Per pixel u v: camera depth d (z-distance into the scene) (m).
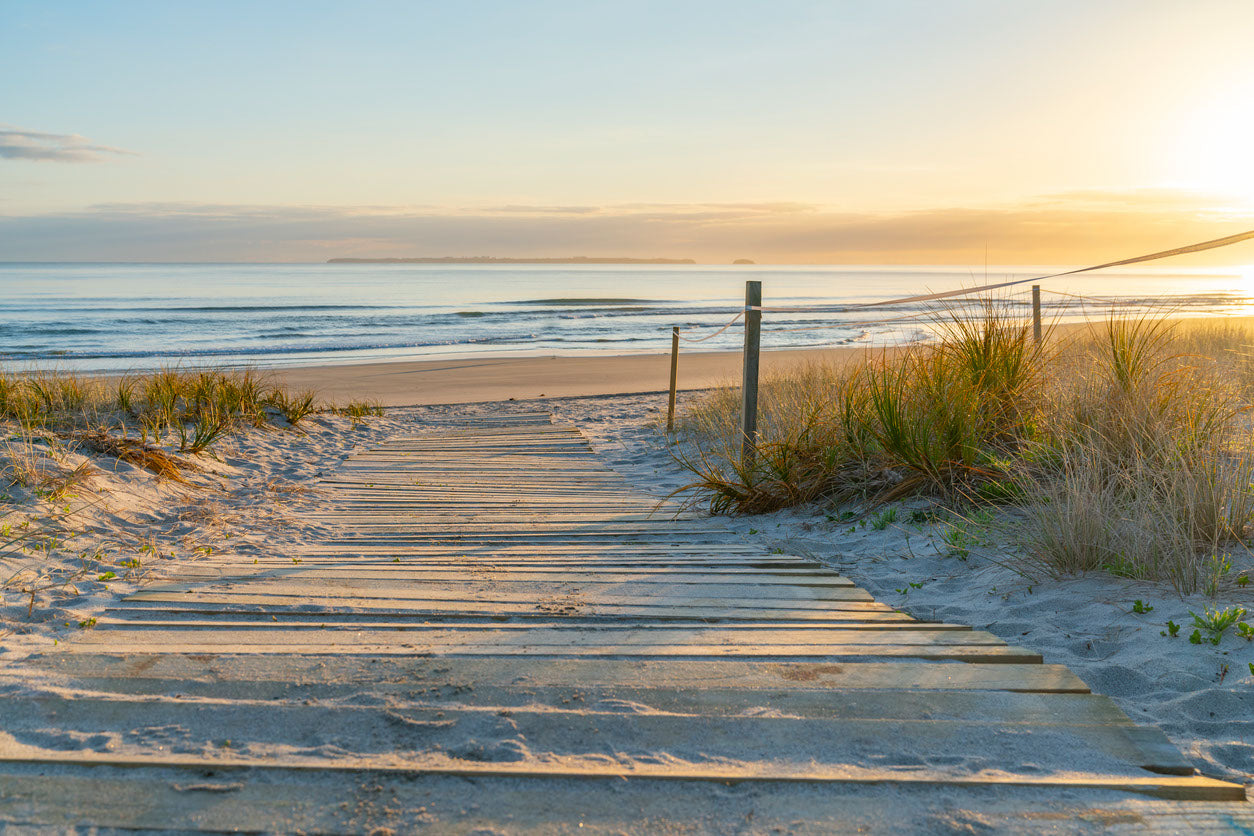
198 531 5.36
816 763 2.20
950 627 3.34
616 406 14.83
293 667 2.83
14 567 4.09
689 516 6.27
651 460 9.35
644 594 3.93
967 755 2.24
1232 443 4.61
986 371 6.01
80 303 50.69
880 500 5.74
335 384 18.02
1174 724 2.57
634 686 2.67
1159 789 2.07
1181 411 4.98
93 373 17.94
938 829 1.91
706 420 10.09
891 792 2.06
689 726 2.40
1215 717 2.62
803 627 3.35
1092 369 5.72
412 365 21.83
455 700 2.57
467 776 2.11
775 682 2.72
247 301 55.53
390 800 2.01
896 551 4.81
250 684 2.68
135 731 2.35
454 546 5.13
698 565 4.57
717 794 2.05
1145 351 5.87
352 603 3.73
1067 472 4.45
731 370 20.44
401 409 14.58
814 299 66.06
